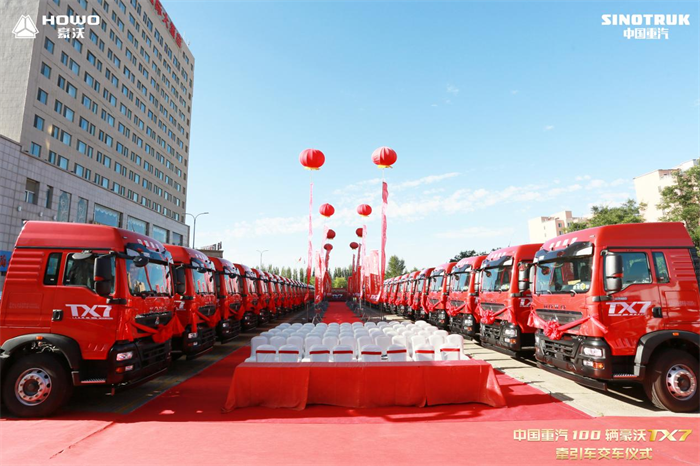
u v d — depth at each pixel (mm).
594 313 6504
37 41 32125
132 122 48938
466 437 4988
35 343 6191
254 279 18844
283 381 6445
